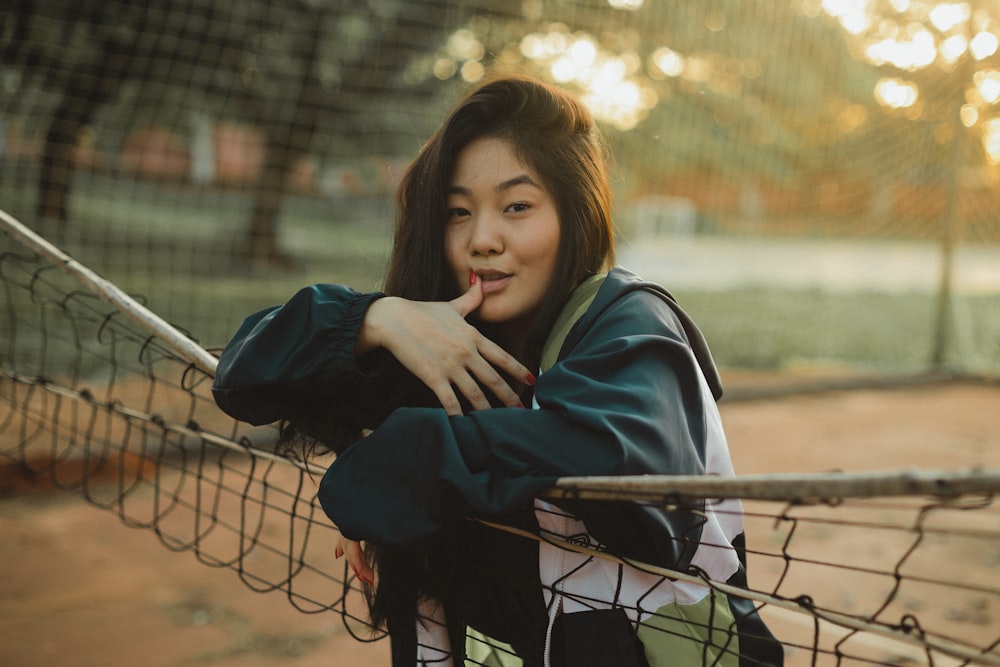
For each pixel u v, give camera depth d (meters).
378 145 11.84
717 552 1.10
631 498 0.90
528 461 0.97
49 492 4.03
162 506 3.91
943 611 3.01
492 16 8.56
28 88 8.69
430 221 1.21
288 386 1.20
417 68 10.98
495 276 1.18
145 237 11.90
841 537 3.77
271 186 12.30
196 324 8.00
